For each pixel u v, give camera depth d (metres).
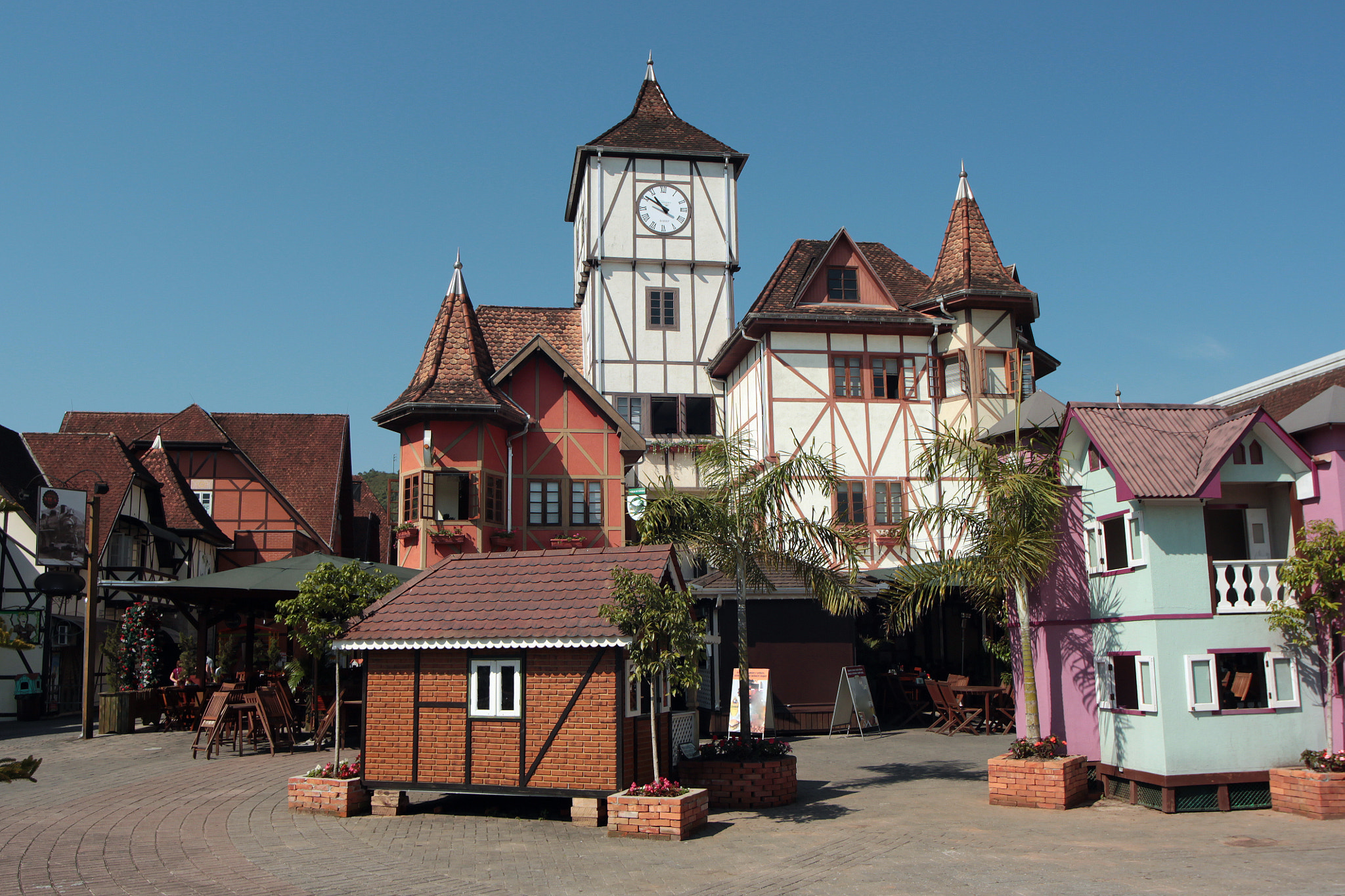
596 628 10.52
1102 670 13.02
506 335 32.47
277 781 13.43
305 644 12.18
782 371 24.80
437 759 11.12
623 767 10.55
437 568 12.37
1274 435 12.55
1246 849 9.62
